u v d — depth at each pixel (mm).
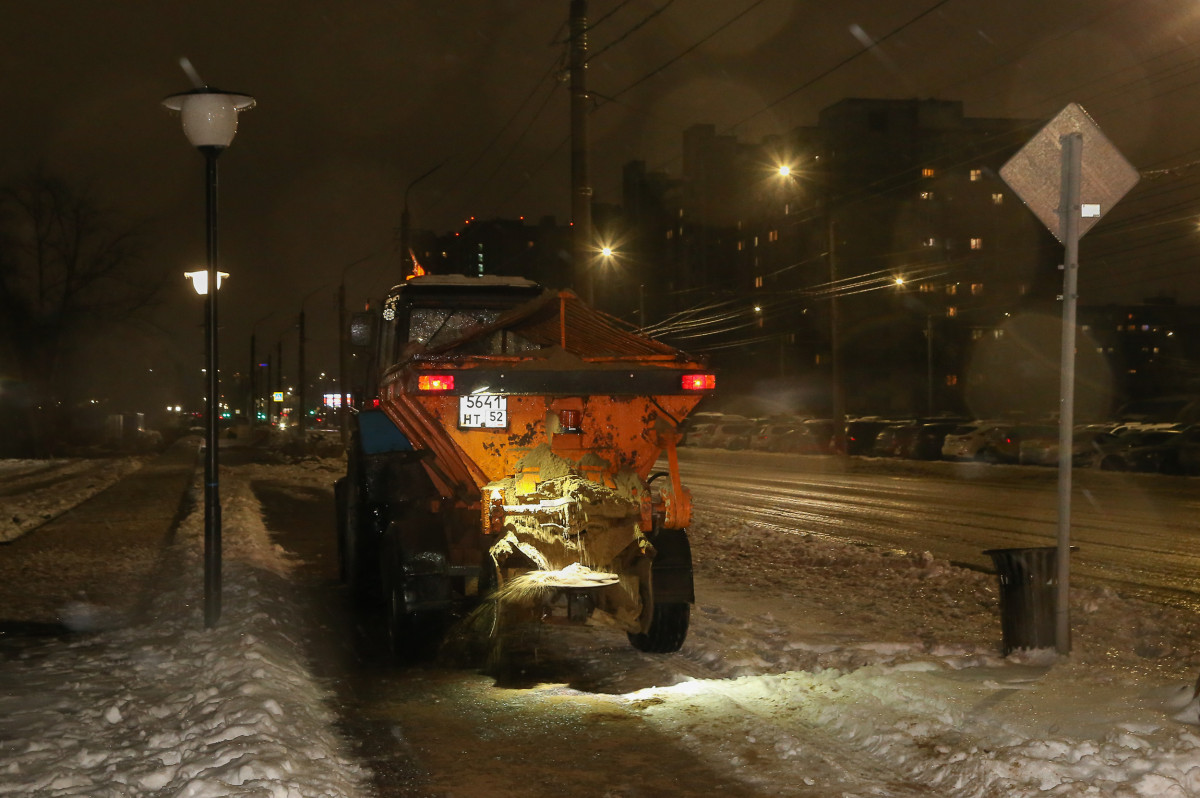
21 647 9305
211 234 9953
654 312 120812
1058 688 6797
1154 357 88688
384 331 12867
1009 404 93875
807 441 52469
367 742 6582
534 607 8117
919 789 5512
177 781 5438
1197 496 24766
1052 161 7793
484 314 12109
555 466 8273
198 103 9734
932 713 6500
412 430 9070
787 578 13305
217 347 9938
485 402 8227
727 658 8461
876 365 93312
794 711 6969
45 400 68312
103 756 5891
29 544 18156
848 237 94875
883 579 13070
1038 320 96312
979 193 98875
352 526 12258
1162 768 5176
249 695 6848
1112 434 34562
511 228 133000
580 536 8195
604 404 8422
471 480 8477
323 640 9891
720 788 5645
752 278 105500
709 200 111062
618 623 8273
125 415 92562
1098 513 21047
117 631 10047
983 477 33375
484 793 5652
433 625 8594
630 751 6320
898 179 96938
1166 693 6566
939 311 95250
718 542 17391
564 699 7582
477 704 7492
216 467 9859
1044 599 8062
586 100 19766
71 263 66500
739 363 98625
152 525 21375
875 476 35188
